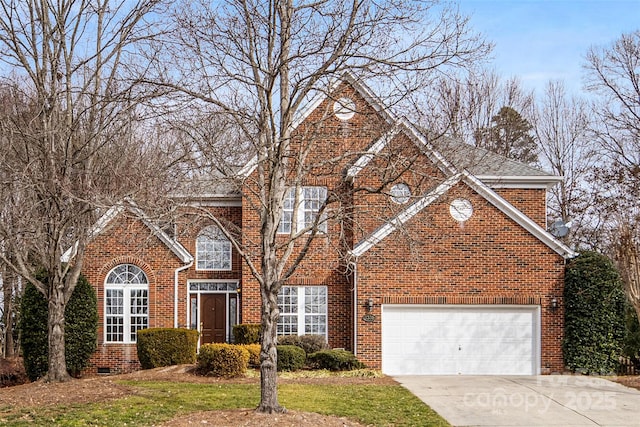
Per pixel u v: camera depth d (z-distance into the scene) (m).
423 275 24.80
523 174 27.28
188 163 17.19
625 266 24.52
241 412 15.84
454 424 15.96
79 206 19.69
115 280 26.72
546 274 24.81
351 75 16.95
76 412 16.16
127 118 22.33
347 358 23.50
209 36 15.08
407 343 24.70
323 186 26.34
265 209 15.49
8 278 29.44
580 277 24.44
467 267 24.81
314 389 19.61
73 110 20.33
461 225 24.91
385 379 22.30
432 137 16.69
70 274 20.73
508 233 24.91
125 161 19.88
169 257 26.75
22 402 17.38
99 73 19.70
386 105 14.97
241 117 16.08
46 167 18.61
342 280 26.56
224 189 27.52
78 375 25.33
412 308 24.81
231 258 28.03
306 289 26.59
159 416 15.76
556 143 46.38
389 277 24.73
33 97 22.39
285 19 15.10
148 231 25.20
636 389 20.97
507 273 24.80
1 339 32.81
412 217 23.27
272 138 15.26
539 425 16.08
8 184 18.39
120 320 26.62
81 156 19.45
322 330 26.47
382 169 17.34
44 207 19.83
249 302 26.58
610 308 24.31
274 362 15.59
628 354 24.83
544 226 27.33
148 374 22.14
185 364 24.19
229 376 21.33
